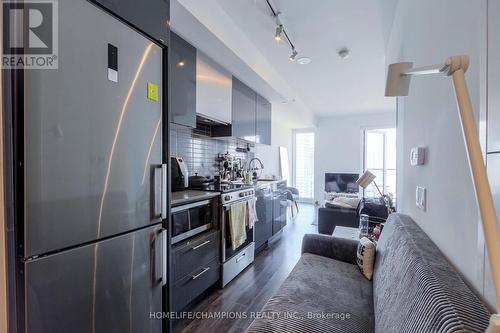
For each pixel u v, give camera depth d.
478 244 0.72
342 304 1.34
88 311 1.02
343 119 6.32
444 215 1.00
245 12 2.04
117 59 1.12
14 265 0.83
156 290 1.36
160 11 1.38
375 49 2.68
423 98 1.31
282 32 2.26
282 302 1.32
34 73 0.84
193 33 1.94
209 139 3.17
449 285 0.73
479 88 0.72
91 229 1.02
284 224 4.32
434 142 1.13
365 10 2.01
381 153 6.00
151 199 1.33
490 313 0.61
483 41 0.69
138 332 1.26
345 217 3.32
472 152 0.47
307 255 2.02
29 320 0.84
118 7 1.12
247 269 2.75
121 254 1.16
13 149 0.81
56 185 0.90
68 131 0.94
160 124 1.39
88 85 1.00
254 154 4.80
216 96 2.62
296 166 7.35
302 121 6.08
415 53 1.46
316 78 3.60
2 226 0.82
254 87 3.34
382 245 1.58
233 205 2.47
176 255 1.77
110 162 1.10
